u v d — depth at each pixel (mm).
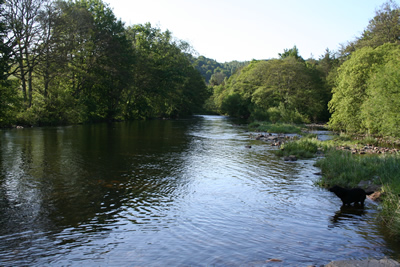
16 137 22812
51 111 36000
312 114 55938
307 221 7230
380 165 12164
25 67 33875
